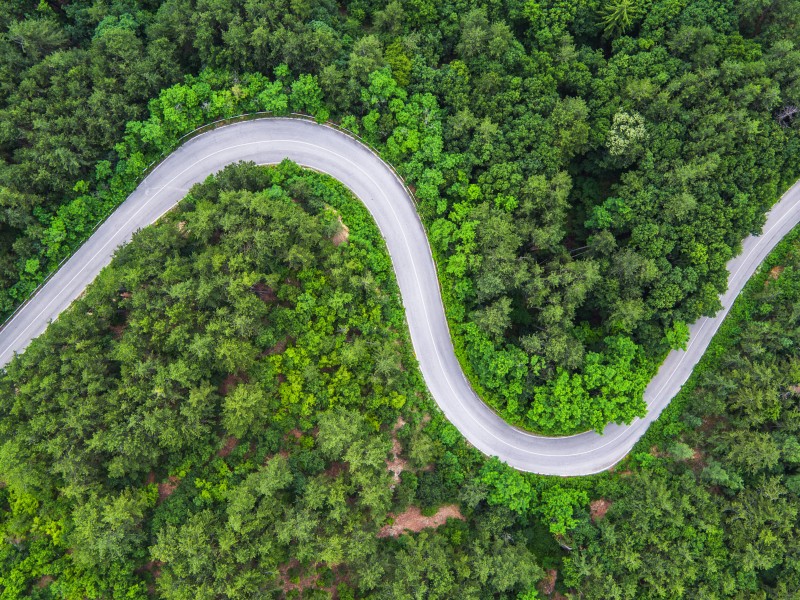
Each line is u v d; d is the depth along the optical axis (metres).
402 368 69.56
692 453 68.31
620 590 62.00
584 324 74.69
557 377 67.06
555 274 66.19
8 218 62.47
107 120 64.81
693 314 69.56
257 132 71.56
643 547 65.00
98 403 54.72
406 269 72.25
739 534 65.00
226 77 68.25
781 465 67.06
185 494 57.31
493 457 69.75
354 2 76.44
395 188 72.56
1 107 64.31
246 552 52.94
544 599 66.06
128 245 62.72
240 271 59.19
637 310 66.06
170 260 59.16
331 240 66.88
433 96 71.38
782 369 68.62
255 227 60.16
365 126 70.25
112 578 54.53
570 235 78.19
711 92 71.88
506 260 64.62
